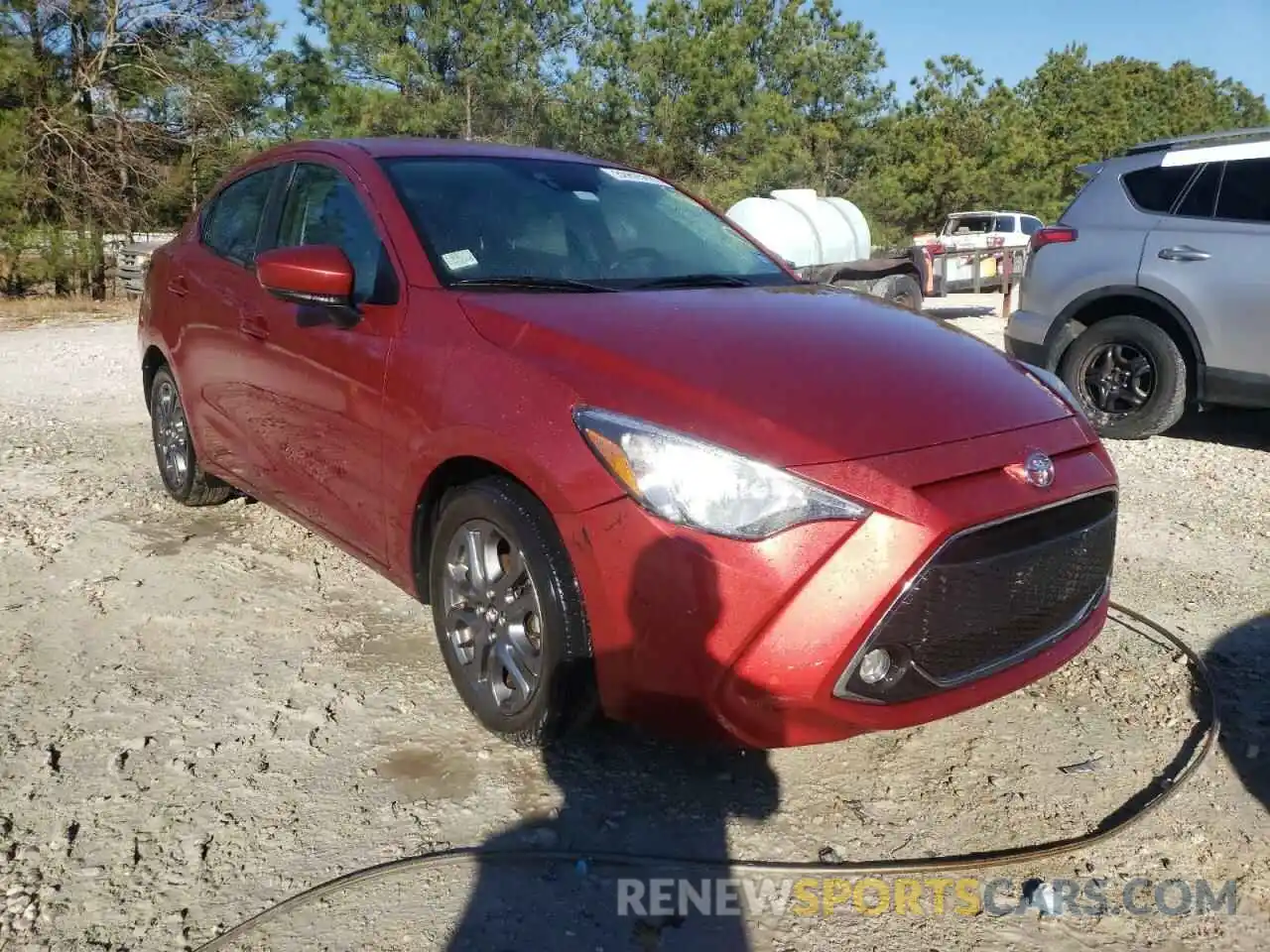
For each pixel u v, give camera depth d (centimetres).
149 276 534
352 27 2262
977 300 1817
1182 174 676
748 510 249
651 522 256
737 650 249
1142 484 602
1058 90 5238
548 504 274
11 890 249
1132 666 374
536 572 281
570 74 2456
